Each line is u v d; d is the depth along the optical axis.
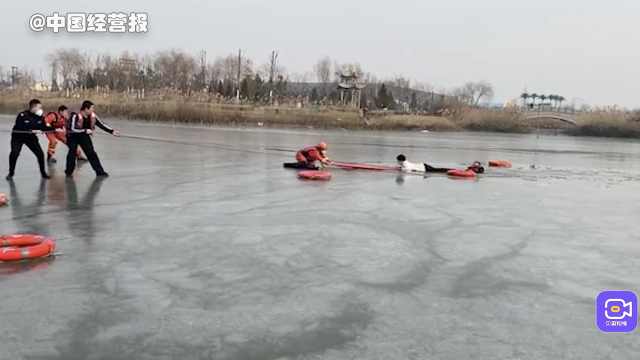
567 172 17.12
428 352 3.73
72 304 4.36
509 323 4.28
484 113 53.59
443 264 5.83
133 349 3.63
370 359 3.60
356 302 4.61
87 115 11.60
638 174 17.14
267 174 12.84
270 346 3.75
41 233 6.59
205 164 14.70
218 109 42.53
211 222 7.43
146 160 15.34
